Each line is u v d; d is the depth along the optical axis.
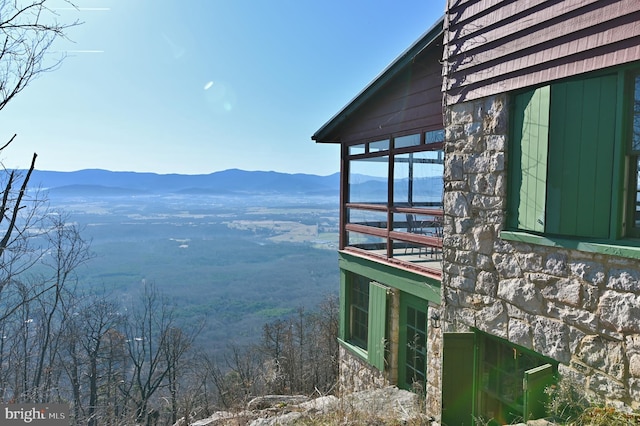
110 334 18.91
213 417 5.96
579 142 2.80
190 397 17.39
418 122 5.31
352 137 7.01
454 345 3.66
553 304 2.95
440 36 4.49
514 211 3.32
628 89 2.59
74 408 15.17
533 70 3.11
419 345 5.43
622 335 2.48
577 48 2.79
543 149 3.02
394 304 5.84
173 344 21.67
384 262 6.00
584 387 2.70
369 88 6.01
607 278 2.58
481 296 3.62
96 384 18.20
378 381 6.14
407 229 6.57
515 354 3.53
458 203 3.90
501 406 3.65
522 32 3.20
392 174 5.95
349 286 7.34
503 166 3.38
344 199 7.39
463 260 3.83
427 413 4.71
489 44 3.52
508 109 3.36
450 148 4.00
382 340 5.92
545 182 2.99
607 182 2.66
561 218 2.89
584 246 2.70
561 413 2.76
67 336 14.41
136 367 20.20
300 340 19.39
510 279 3.32
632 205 2.60
